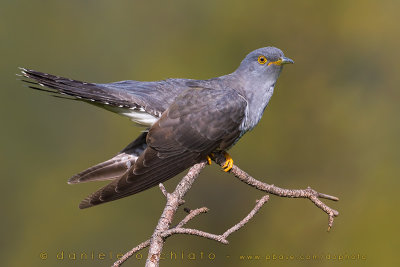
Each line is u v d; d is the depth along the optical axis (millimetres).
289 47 14508
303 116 14016
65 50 15430
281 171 13734
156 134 6078
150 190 13133
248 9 14758
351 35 14320
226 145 6363
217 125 6234
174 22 15570
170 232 4684
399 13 14242
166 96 6410
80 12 15812
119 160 6371
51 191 13773
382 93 14094
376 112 13875
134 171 5805
